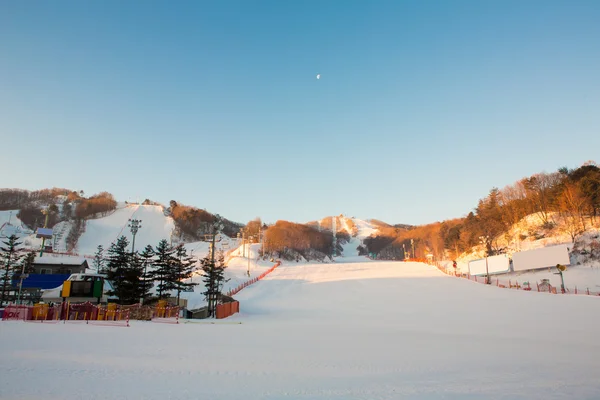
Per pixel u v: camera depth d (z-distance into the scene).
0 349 14.75
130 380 10.63
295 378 11.69
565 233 80.75
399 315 41.25
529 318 33.91
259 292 68.56
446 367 13.73
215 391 9.86
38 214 195.62
